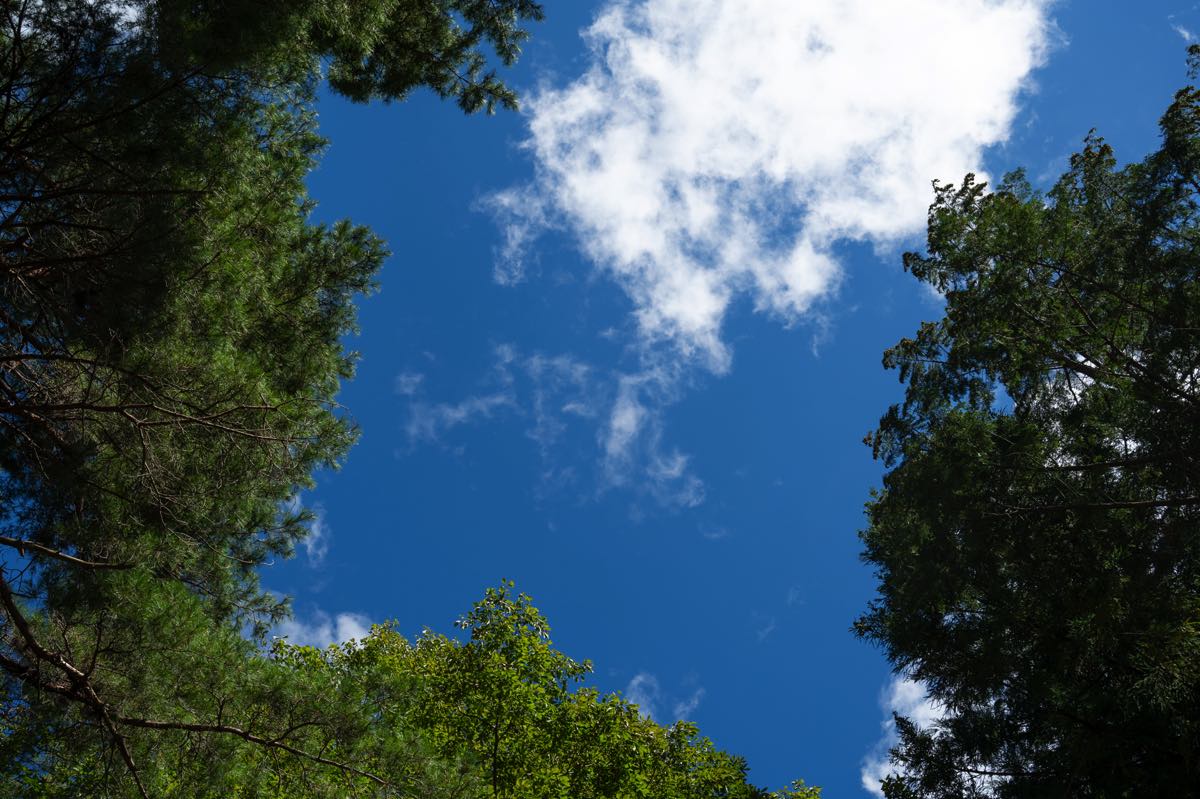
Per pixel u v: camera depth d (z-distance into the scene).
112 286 7.21
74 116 6.99
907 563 15.27
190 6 7.29
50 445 7.72
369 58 13.94
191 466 8.29
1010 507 13.83
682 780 19.33
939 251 15.30
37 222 7.18
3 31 6.80
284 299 10.71
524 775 17.78
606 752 18.64
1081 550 13.39
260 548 9.41
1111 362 13.78
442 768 9.27
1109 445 13.45
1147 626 12.62
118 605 7.67
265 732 8.43
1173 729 12.85
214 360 8.02
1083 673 13.72
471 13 14.07
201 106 7.43
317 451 9.12
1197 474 12.47
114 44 6.94
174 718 7.97
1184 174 12.91
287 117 10.67
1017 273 14.43
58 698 7.57
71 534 7.84
